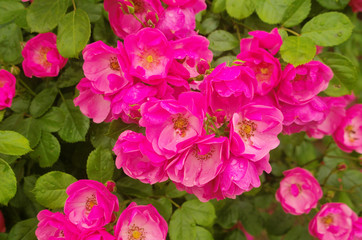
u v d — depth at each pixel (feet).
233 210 2.51
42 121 1.94
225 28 2.07
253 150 1.60
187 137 1.57
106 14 1.93
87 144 2.06
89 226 1.62
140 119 1.52
